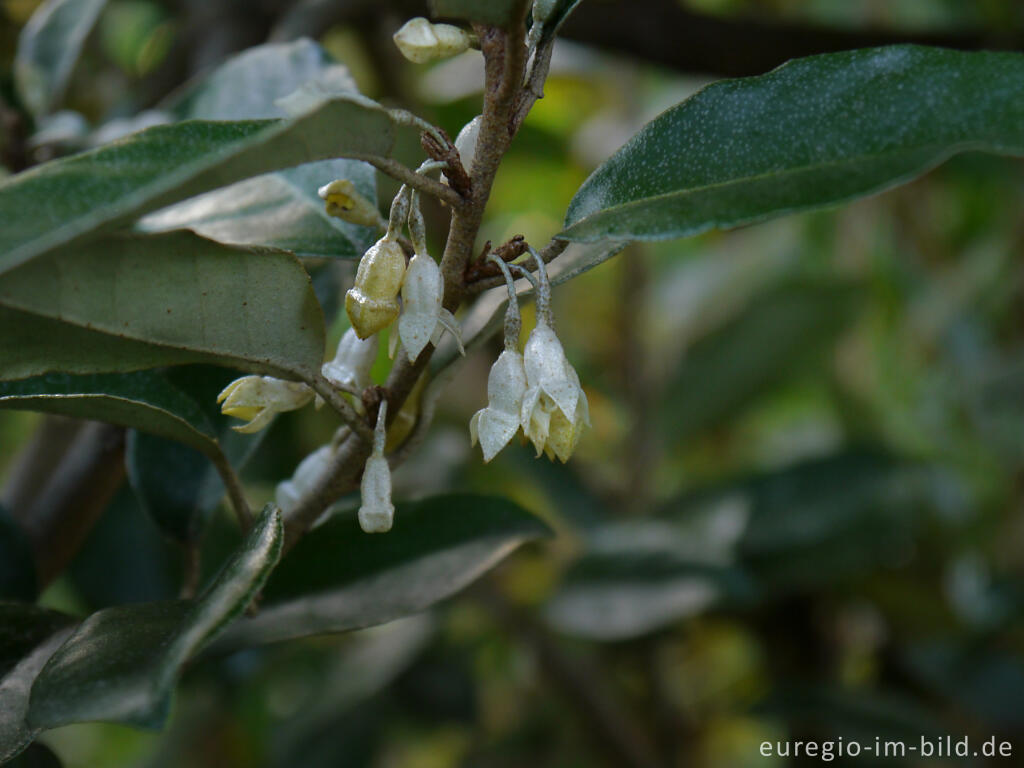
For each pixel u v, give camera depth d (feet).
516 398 0.54
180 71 1.03
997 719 1.21
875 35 1.03
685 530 1.14
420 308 0.53
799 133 0.53
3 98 0.81
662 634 1.21
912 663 1.28
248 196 0.64
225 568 0.52
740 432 1.66
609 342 1.50
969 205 1.60
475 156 0.53
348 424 0.57
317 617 0.63
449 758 1.61
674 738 1.31
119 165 0.48
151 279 0.53
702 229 0.52
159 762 1.36
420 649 1.30
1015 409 1.41
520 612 1.19
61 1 0.84
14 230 0.47
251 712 1.38
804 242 1.54
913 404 1.55
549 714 1.41
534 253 0.55
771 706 1.16
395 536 0.65
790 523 1.18
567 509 1.26
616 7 1.01
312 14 0.96
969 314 1.52
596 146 1.57
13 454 1.37
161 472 0.67
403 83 1.24
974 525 1.30
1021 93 0.52
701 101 0.55
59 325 0.52
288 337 0.55
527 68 0.55
